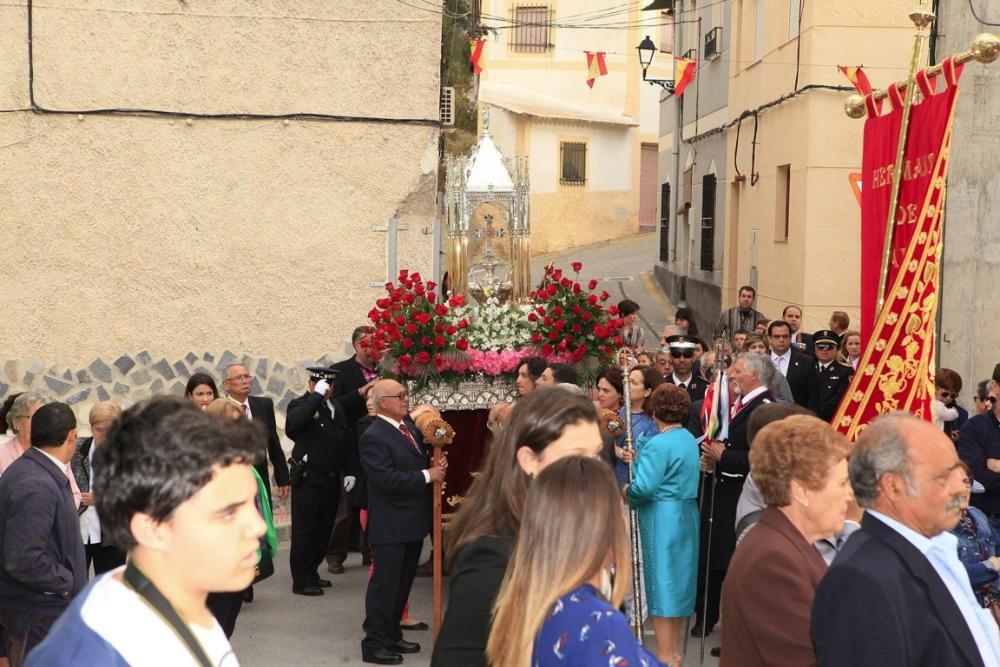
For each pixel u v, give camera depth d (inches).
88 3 394.0
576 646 103.3
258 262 409.7
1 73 390.3
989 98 430.0
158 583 83.7
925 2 242.2
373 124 412.8
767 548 145.6
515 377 317.1
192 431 83.1
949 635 124.9
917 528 130.0
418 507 289.9
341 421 356.2
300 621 323.6
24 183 394.3
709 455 292.2
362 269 414.6
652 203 1346.0
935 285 232.2
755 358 299.7
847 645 124.8
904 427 131.8
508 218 374.6
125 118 398.6
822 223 593.0
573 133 1263.5
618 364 321.4
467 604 125.8
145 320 403.9
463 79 671.8
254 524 85.4
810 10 591.5
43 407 218.8
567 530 108.3
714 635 311.1
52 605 215.3
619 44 1288.1
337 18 408.2
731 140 791.1
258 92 406.3
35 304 396.8
